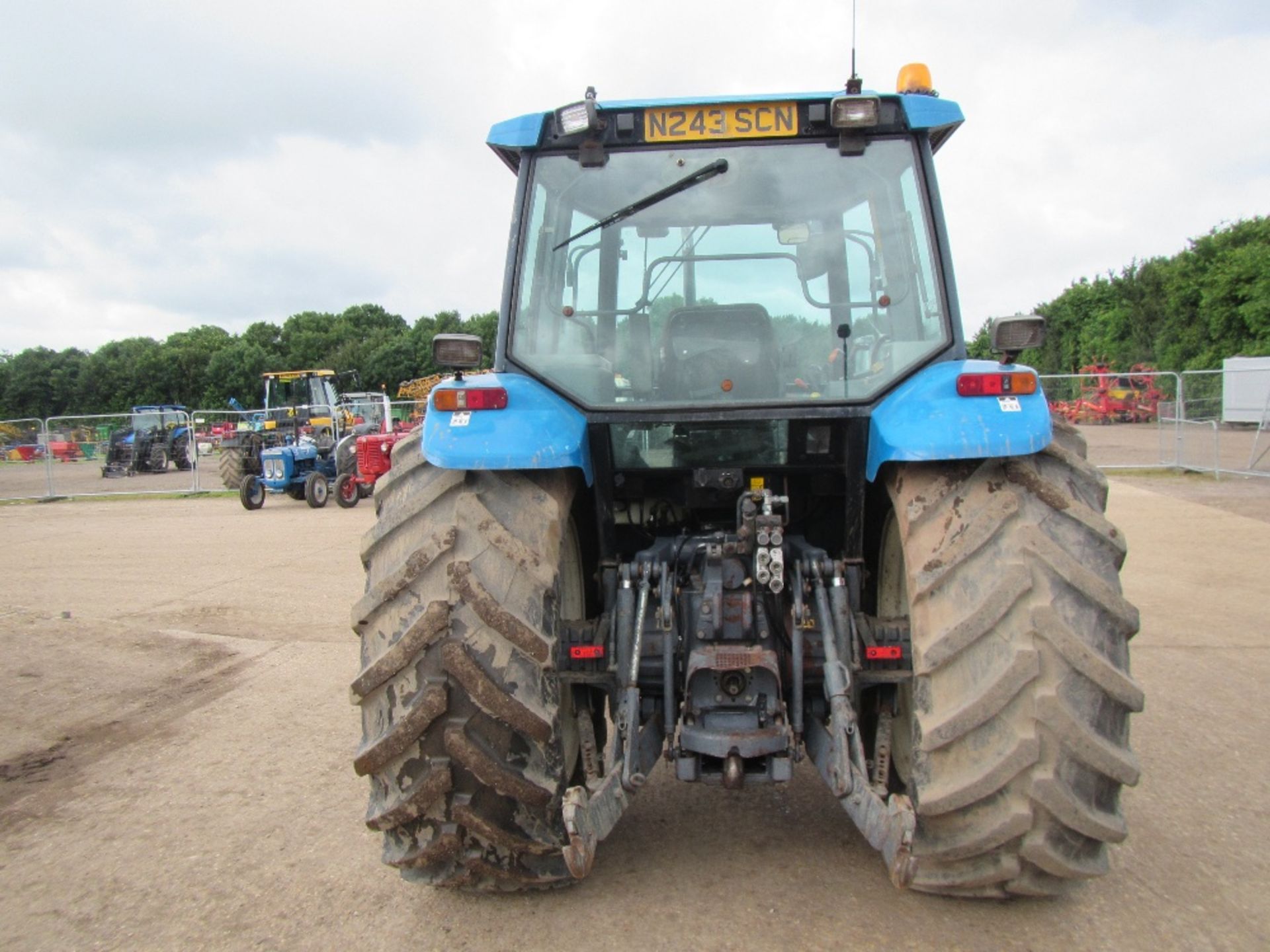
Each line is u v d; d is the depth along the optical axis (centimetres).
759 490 291
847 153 322
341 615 734
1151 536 978
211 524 1416
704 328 319
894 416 275
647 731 295
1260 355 3516
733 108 323
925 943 264
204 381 7794
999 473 266
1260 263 3509
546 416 279
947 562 255
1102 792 245
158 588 868
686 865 314
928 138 321
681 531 349
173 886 318
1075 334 5441
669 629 292
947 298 311
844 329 316
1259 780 376
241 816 373
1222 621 634
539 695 261
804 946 264
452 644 257
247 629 693
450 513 273
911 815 235
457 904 296
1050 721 238
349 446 1695
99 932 291
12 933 292
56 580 921
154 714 506
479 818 260
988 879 254
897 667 293
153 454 2697
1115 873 301
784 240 322
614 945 269
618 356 321
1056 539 254
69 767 434
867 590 344
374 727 265
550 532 274
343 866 328
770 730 277
